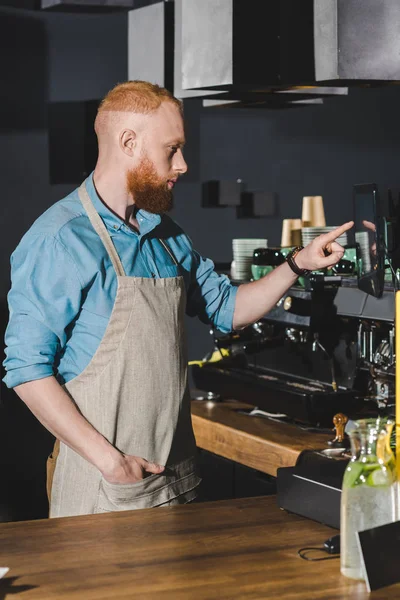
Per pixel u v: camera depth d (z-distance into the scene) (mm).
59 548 1826
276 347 3920
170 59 3805
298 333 3789
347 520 1671
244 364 4137
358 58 2672
